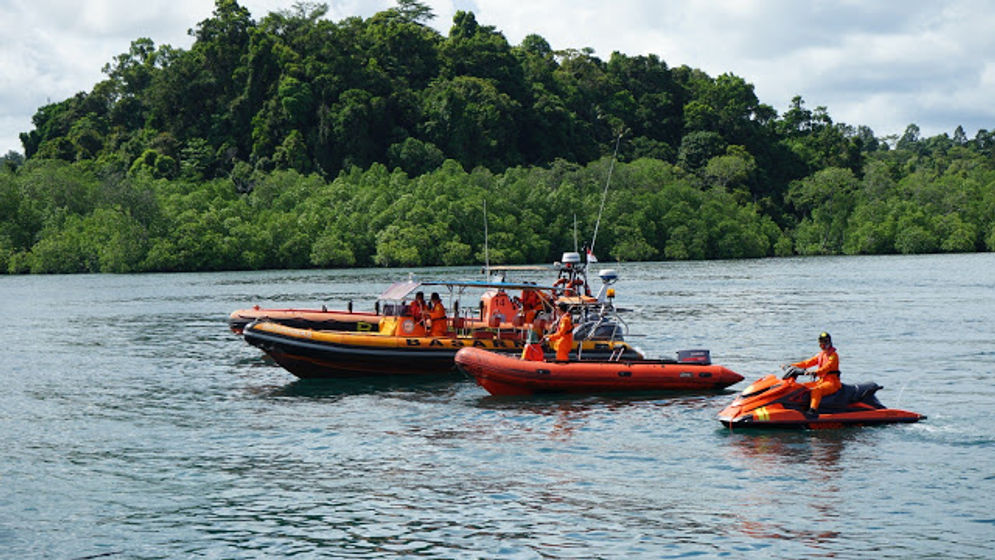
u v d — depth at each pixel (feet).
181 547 34.99
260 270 318.86
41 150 501.56
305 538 35.68
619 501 39.19
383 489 41.65
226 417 58.54
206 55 500.33
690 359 65.62
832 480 41.52
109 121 529.45
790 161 556.51
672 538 34.78
